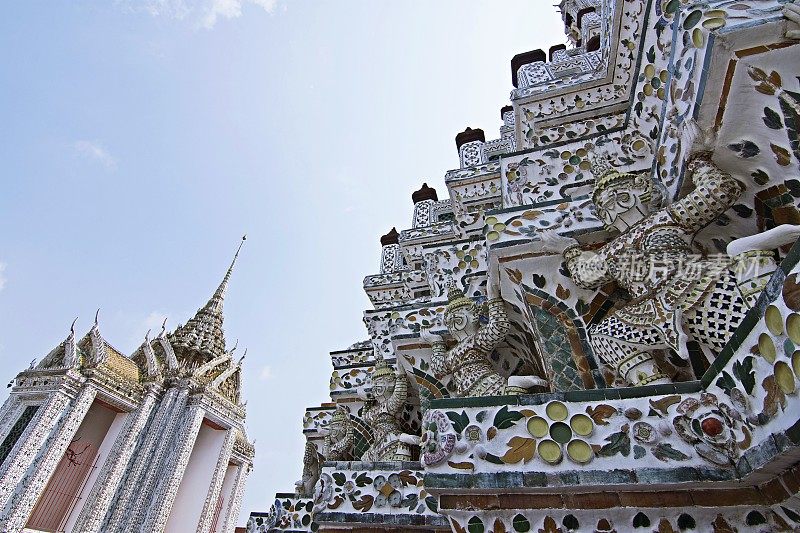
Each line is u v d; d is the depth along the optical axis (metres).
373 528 4.95
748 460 2.48
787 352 2.08
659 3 4.62
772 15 2.86
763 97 2.99
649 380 3.46
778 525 2.57
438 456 3.16
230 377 30.69
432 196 14.60
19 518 18.59
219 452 27.58
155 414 25.05
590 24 11.73
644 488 2.78
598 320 4.33
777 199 3.27
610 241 4.25
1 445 20.16
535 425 3.08
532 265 4.76
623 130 5.61
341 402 8.81
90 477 22.36
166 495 22.84
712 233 3.80
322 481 5.33
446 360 6.00
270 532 7.37
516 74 10.65
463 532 3.07
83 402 22.06
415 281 10.67
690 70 3.29
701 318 3.19
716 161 3.44
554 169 5.93
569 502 2.93
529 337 5.27
